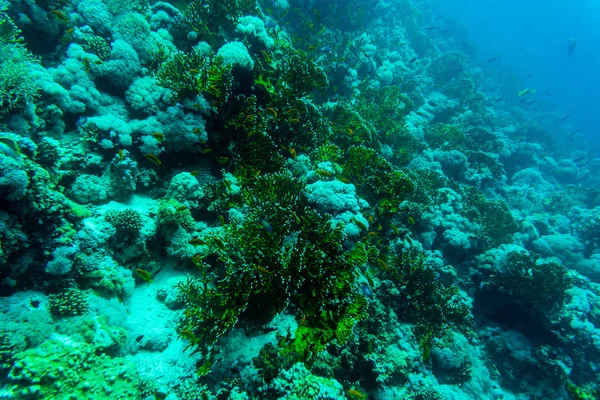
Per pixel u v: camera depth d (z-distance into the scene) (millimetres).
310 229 1158
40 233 972
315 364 1107
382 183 1883
